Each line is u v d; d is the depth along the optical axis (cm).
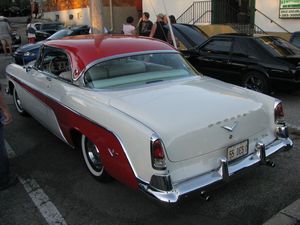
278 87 740
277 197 382
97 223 348
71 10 2753
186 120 319
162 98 363
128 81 416
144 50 451
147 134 302
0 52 1747
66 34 1408
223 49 830
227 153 340
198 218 350
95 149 409
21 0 5772
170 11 1742
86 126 381
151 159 300
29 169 464
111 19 2075
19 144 548
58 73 473
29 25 1981
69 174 446
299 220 336
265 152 366
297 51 807
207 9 1587
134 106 345
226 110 343
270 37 820
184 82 423
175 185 307
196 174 321
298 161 464
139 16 2445
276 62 733
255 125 362
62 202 385
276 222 334
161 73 440
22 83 581
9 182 420
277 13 1332
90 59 420
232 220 346
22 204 384
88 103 380
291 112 684
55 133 493
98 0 955
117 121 332
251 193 390
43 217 360
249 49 780
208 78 454
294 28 1292
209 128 323
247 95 388
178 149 309
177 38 989
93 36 505
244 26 1443
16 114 699
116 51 437
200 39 995
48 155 505
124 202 380
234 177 341
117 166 338
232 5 1609
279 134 388
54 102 457
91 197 392
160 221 347
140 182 314
